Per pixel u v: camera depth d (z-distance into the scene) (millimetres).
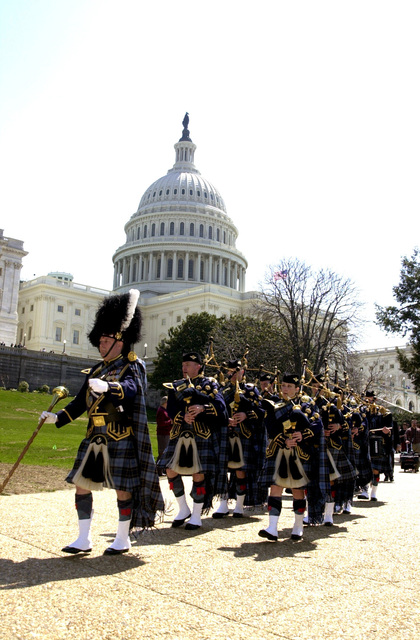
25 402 53531
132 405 6477
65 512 8328
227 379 10789
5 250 90688
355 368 52844
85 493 6344
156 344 110875
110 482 6203
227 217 132500
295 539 7934
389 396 77938
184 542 7289
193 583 5348
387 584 5656
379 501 12898
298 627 4402
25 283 113438
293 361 45906
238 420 9820
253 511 10727
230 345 48281
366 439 12391
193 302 105125
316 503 8734
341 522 9703
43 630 4062
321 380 10477
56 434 31797
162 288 119188
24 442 22594
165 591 5059
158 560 6137
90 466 6195
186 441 8516
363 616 4703
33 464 14414
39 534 6887
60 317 108625
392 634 4340
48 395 63344
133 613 4480
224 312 104188
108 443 6289
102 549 6414
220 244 125438
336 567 6266
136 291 6777
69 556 6027
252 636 4188
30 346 107375
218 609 4695
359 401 13758
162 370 68938
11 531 6934
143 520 6410
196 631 4215
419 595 5332
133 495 6309
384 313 39094
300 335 49656
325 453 8688
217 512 9797
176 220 125438
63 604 4570
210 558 6379
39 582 5066
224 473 9070
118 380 6434
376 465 13031
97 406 6328
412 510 11227
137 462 6398
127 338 6730
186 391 8609
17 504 8781
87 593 4859
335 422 9688
